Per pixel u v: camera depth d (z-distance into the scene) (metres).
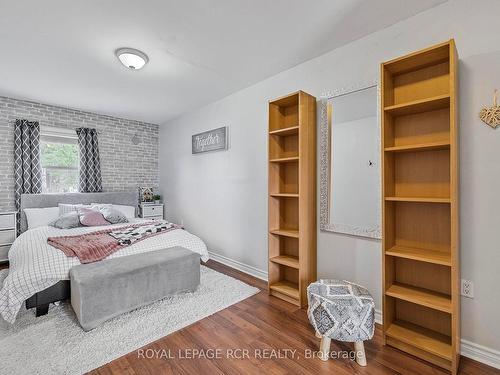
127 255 2.62
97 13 1.92
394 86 2.05
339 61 2.43
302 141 2.42
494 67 1.65
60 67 2.81
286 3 1.83
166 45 2.38
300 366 1.69
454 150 1.56
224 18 1.99
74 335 1.98
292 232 2.65
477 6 1.70
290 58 2.64
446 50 1.66
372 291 2.24
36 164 4.02
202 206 4.29
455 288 1.56
